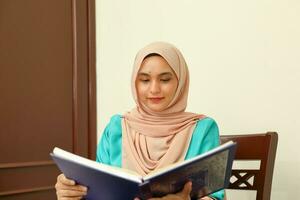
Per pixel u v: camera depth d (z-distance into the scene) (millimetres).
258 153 1320
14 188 1970
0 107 1919
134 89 1201
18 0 1983
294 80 1568
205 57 1854
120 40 2203
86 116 2250
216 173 897
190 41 1917
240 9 1733
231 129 1754
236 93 1743
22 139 1995
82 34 2229
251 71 1696
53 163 2113
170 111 1194
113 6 2232
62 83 2158
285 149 1590
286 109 1590
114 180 818
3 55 1929
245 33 1716
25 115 2006
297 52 1561
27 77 2016
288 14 1587
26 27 2012
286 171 1585
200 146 1135
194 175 862
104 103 2262
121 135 1241
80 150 2215
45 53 2086
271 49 1634
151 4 2076
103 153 1251
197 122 1187
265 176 1299
